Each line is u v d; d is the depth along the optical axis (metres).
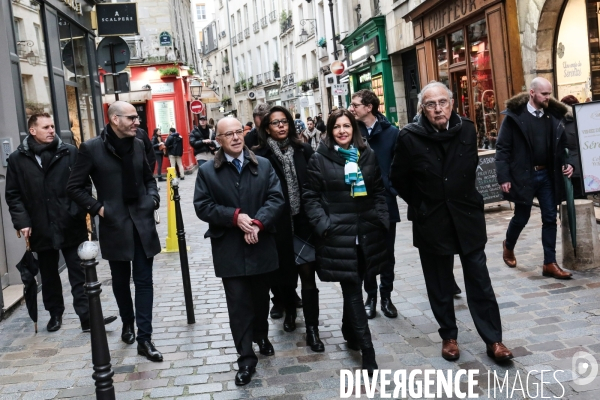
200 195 4.39
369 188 4.36
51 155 5.69
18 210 5.57
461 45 14.59
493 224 9.16
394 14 19.70
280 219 4.99
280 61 43.41
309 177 4.41
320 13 32.25
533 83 5.89
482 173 10.34
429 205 4.34
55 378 4.57
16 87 7.48
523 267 6.59
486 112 13.52
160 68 29.22
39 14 8.95
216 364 4.68
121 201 4.97
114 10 11.99
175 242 9.39
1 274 7.14
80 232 5.71
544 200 6.08
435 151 4.27
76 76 10.87
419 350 4.66
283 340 5.12
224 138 4.37
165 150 23.33
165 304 6.40
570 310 5.16
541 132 5.96
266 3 45.09
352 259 4.26
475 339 4.78
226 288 4.40
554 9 10.35
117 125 4.91
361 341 4.27
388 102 21.27
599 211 8.38
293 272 5.11
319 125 21.36
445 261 4.46
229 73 58.59
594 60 9.70
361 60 23.58
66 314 6.26
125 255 4.91
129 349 5.09
